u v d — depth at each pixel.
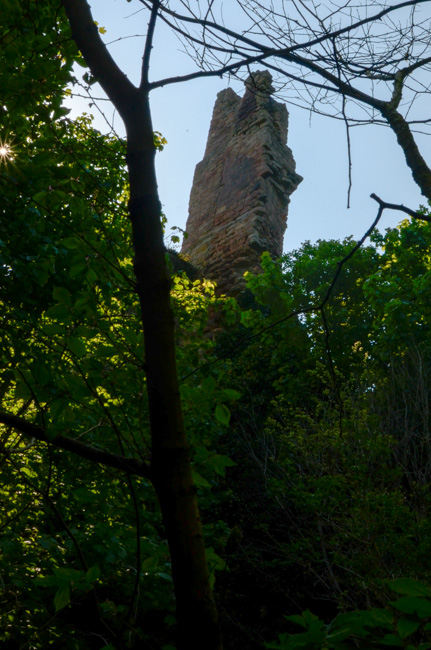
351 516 5.84
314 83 2.14
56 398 1.77
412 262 11.60
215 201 20.36
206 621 1.17
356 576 5.46
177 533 1.22
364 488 5.43
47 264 3.16
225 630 6.23
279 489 6.50
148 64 1.59
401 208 1.62
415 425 7.14
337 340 11.63
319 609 6.91
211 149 22.34
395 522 5.34
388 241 12.21
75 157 2.21
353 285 12.69
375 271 12.77
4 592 3.52
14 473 3.57
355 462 5.87
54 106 2.42
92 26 1.61
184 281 7.02
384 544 5.24
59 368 2.96
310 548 6.13
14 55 2.54
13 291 4.34
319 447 6.40
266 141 19.67
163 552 1.88
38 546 4.01
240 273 17.47
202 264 19.05
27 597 3.80
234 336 12.66
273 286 12.94
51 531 4.29
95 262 1.92
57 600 1.43
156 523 4.46
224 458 1.83
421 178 1.99
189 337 6.75
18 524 3.93
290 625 6.48
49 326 1.82
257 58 1.83
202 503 7.34
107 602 1.92
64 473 3.70
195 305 6.96
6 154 2.32
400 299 10.36
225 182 20.38
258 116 20.39
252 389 10.95
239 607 6.58
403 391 7.51
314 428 6.77
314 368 11.04
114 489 3.99
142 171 1.48
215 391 1.91
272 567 7.06
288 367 10.96
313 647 1.10
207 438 4.91
